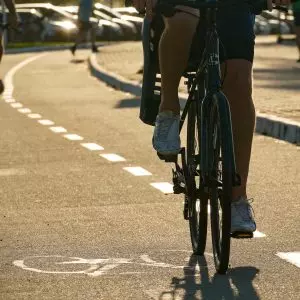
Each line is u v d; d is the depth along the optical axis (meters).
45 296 10.69
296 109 27.55
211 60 11.54
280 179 18.39
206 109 11.52
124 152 22.55
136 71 46.78
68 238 13.70
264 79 37.91
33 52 78.69
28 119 30.38
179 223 14.53
